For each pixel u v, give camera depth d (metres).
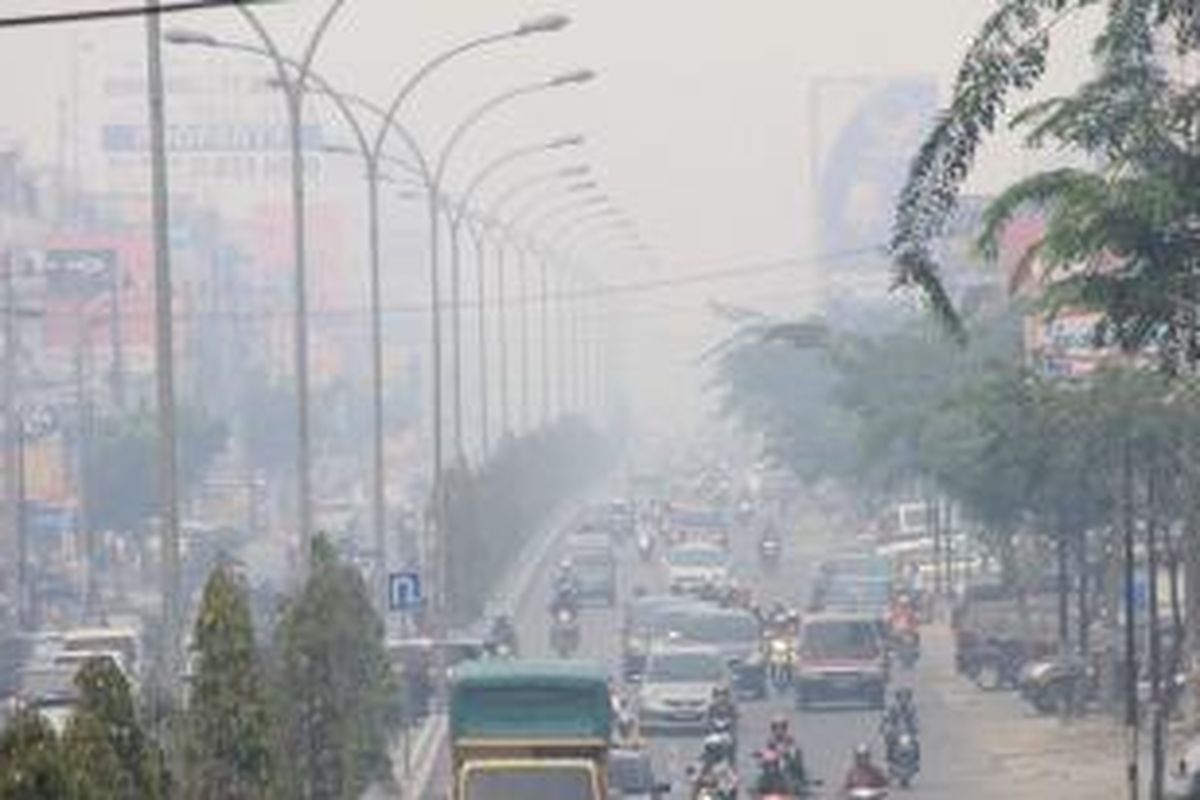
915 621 136.62
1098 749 100.19
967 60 41.56
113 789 32.34
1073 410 84.88
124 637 110.62
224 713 41.56
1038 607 123.38
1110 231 42.69
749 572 191.25
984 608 125.00
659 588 175.75
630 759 76.69
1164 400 79.81
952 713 114.69
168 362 62.44
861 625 118.19
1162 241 43.09
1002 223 43.69
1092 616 121.44
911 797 89.44
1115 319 43.88
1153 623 79.56
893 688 125.06
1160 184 42.22
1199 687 95.50
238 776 41.59
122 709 34.44
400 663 115.00
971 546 166.00
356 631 67.88
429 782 95.50
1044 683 111.12
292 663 62.91
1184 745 95.38
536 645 143.38
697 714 108.81
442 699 116.50
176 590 61.78
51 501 189.38
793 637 129.62
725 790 81.81
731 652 122.62
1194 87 43.09
